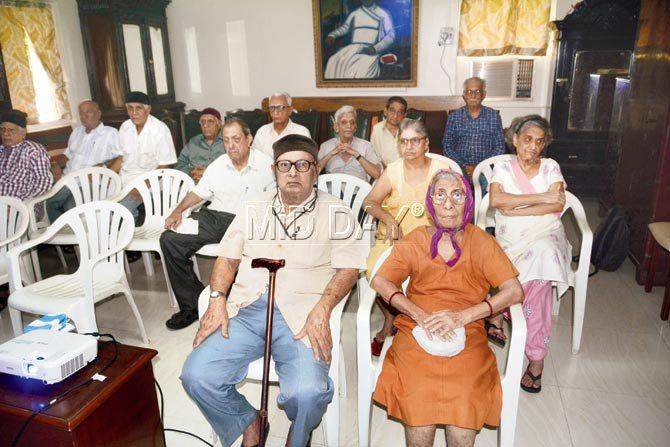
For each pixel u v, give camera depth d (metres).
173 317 2.74
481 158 3.58
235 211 2.78
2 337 2.69
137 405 1.43
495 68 5.32
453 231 1.68
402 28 5.30
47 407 1.22
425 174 2.22
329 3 5.38
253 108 5.99
